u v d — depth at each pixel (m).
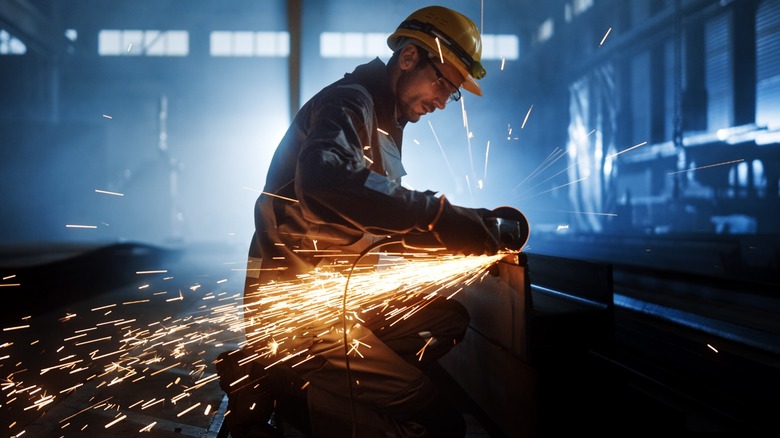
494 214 1.77
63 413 2.38
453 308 1.96
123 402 2.51
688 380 2.39
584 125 18.20
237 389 1.88
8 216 16.23
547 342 1.78
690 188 13.10
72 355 3.77
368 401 1.71
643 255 10.14
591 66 17.67
